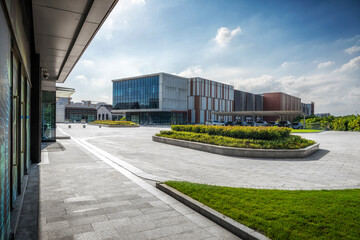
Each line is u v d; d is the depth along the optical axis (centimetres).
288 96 9700
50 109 1653
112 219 444
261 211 441
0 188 281
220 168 919
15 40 386
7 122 333
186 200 523
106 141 1872
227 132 1522
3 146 302
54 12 590
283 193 555
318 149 1459
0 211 281
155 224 427
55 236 378
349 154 1282
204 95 6594
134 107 6431
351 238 345
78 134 2598
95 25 660
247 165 978
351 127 3553
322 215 417
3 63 293
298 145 1241
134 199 554
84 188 628
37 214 458
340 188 628
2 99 291
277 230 371
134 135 2509
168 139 1692
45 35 745
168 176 775
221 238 382
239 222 408
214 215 441
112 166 909
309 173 848
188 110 6556
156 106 5888
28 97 806
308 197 519
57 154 1169
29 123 859
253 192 562
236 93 7969
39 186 637
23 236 372
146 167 909
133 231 399
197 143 1409
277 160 1095
